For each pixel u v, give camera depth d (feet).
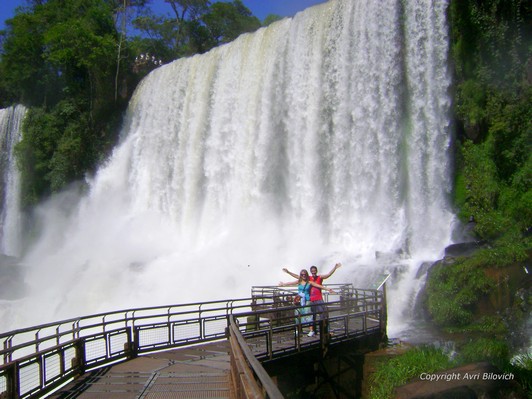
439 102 90.63
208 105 135.03
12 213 191.42
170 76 152.25
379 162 97.14
